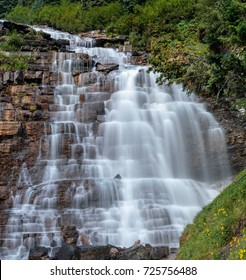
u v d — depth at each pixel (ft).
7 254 53.57
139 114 77.92
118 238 54.65
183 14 124.67
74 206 59.31
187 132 75.41
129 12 145.48
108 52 110.52
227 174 72.18
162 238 55.06
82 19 148.66
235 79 37.04
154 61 48.57
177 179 67.21
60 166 68.74
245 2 40.11
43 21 159.63
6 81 81.82
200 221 43.98
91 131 74.13
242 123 73.36
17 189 62.23
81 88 83.82
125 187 61.72
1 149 69.51
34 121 73.87
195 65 41.60
